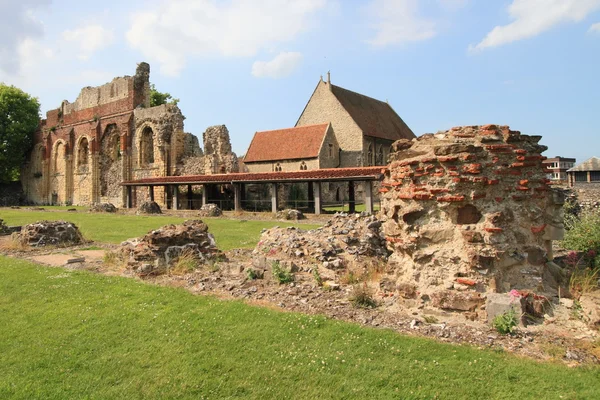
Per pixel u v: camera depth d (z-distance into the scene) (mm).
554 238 6742
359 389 4121
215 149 39750
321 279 7715
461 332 5227
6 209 41312
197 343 5344
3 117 56031
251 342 5305
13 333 5930
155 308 6766
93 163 49281
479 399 3891
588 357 4492
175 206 35031
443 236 6074
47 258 11977
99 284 8453
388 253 9766
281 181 28391
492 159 5961
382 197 7645
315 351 4949
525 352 4688
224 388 4266
